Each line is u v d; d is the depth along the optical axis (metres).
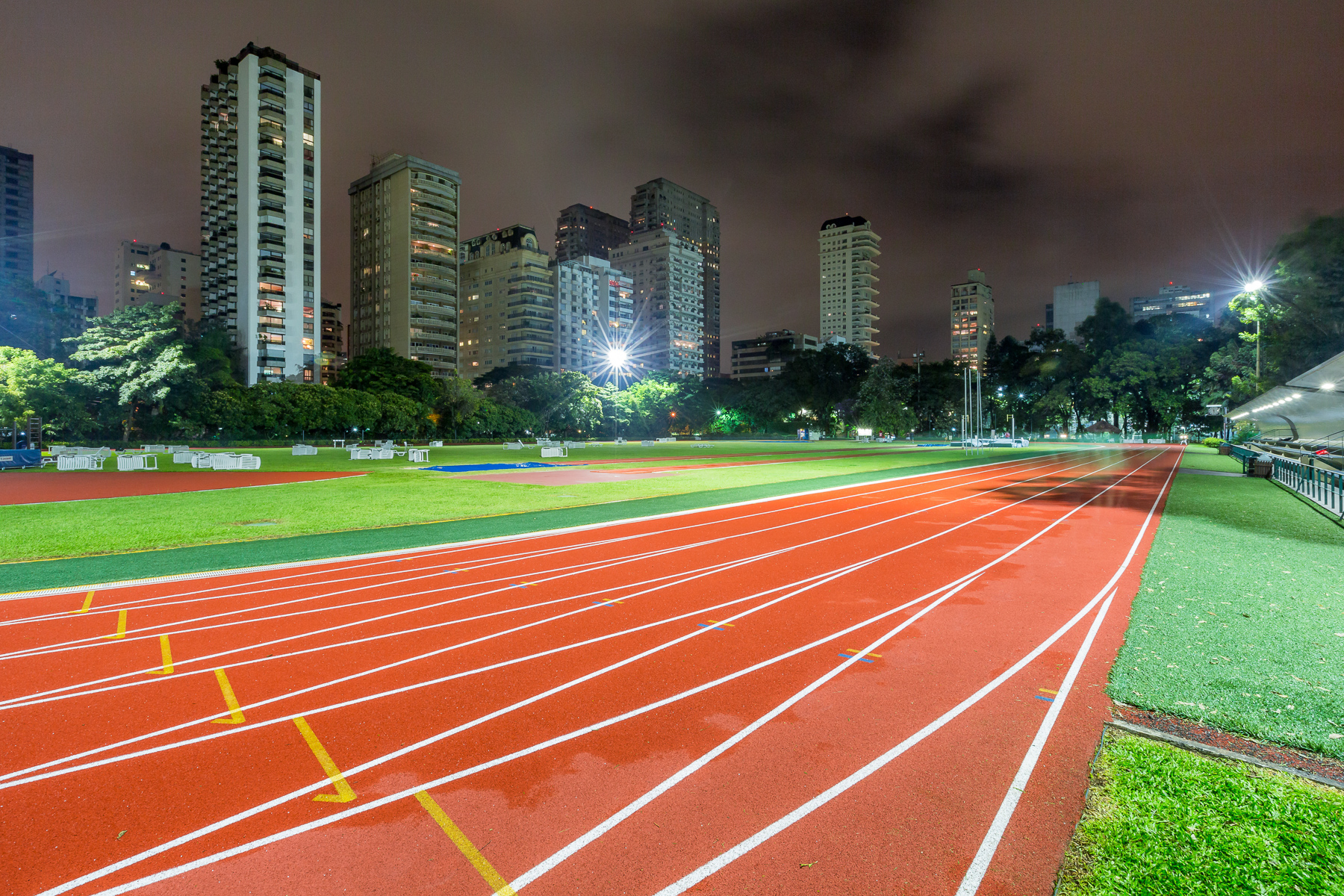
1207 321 86.06
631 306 167.88
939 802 3.43
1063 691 4.84
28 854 3.04
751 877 2.89
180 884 2.85
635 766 3.81
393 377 73.94
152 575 8.51
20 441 37.56
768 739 4.12
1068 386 88.88
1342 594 7.49
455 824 3.27
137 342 48.19
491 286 147.62
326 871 2.93
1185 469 31.03
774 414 107.38
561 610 6.98
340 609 6.99
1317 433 27.06
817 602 7.32
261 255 90.38
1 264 147.50
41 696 4.78
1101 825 3.19
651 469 30.50
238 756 3.93
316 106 96.75
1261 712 4.40
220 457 28.39
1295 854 2.94
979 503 16.70
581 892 2.80
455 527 12.52
